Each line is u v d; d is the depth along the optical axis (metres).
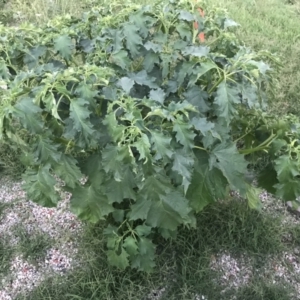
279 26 5.25
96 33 2.72
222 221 3.06
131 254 2.65
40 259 3.00
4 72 2.52
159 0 2.85
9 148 3.61
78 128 2.14
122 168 2.24
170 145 2.18
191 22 2.74
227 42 2.74
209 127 2.30
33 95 2.23
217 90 2.32
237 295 2.81
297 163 2.37
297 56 4.67
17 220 3.23
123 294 2.74
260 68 2.34
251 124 2.82
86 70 2.26
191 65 2.46
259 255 3.00
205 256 2.92
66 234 3.11
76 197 2.56
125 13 2.69
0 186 3.47
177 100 2.59
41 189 2.41
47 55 2.75
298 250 3.08
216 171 2.48
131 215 2.52
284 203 3.33
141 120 2.15
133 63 2.84
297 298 2.83
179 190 2.45
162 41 2.63
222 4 5.44
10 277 2.91
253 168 3.45
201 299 2.78
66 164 2.37
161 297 2.76
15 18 5.20
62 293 2.79
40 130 2.16
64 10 5.15
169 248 2.97
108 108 2.19
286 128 2.56
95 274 2.83
